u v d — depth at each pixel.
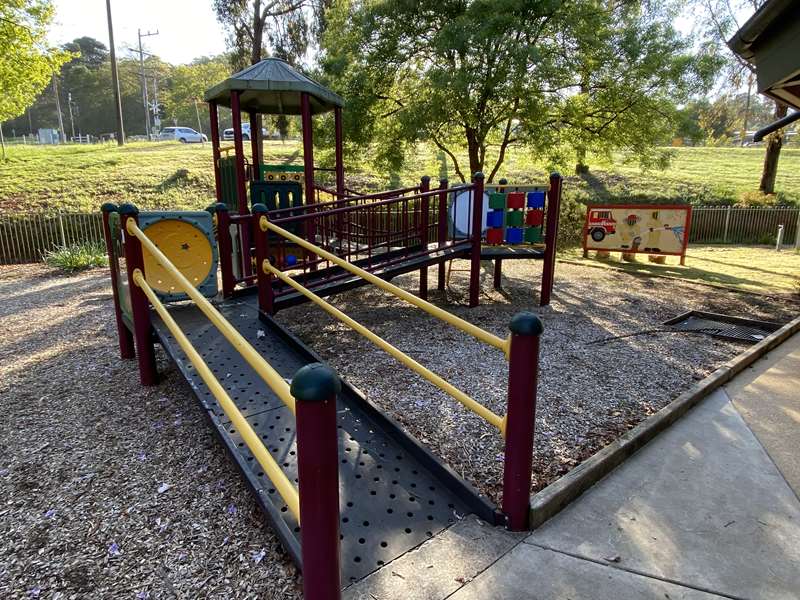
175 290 4.48
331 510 1.28
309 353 3.46
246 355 1.58
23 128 70.06
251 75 6.96
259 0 16.36
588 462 2.62
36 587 1.95
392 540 2.07
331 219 7.79
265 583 1.93
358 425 2.88
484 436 3.07
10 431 3.24
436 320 5.77
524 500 2.14
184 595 1.89
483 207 6.55
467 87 8.96
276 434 2.66
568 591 1.85
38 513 2.41
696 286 7.86
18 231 11.17
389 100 11.09
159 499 2.50
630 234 10.24
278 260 5.90
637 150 10.72
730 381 3.96
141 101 65.38
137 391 3.82
